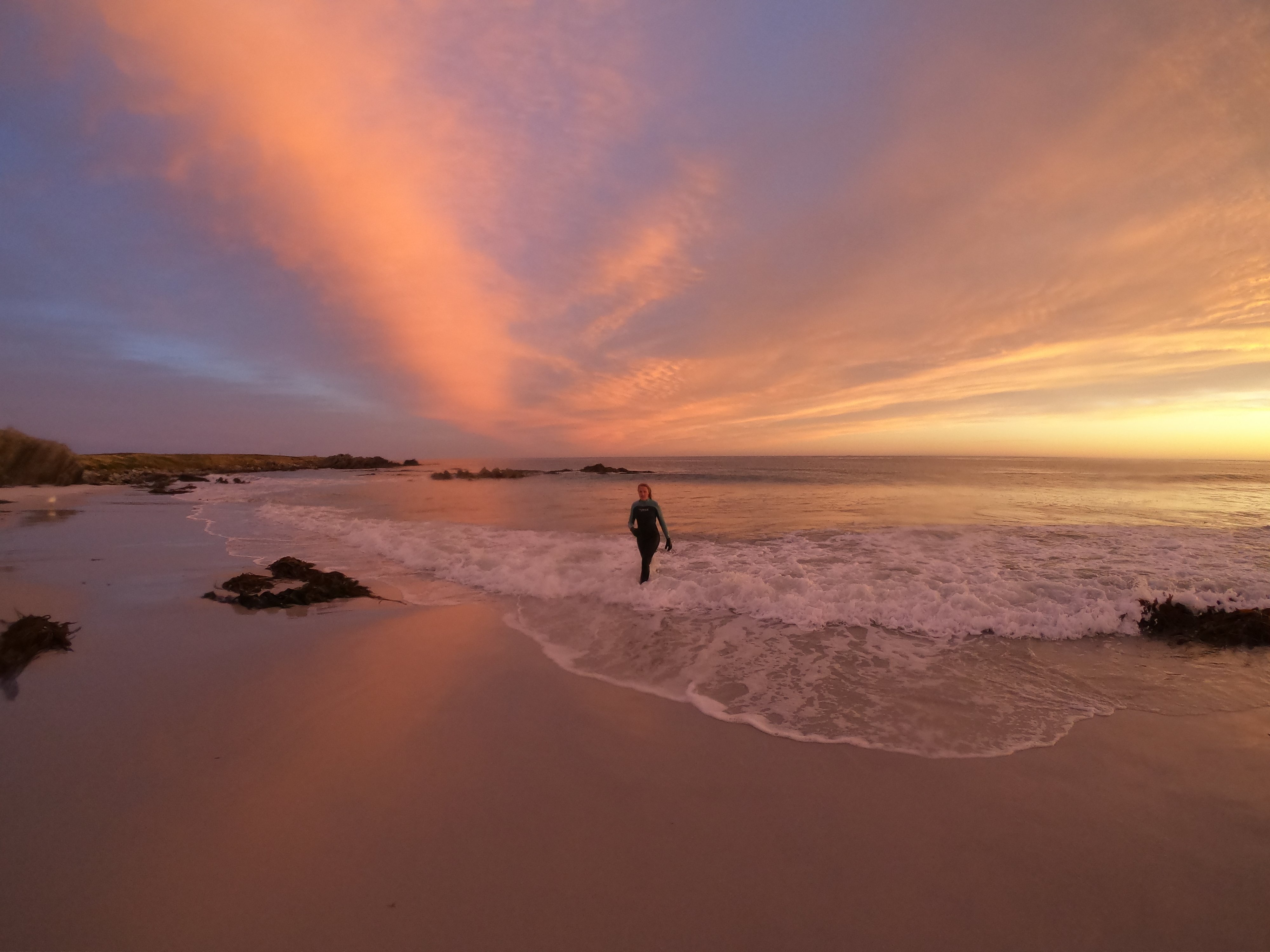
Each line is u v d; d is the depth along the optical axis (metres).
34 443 31.02
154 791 2.99
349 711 3.99
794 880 2.39
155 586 7.75
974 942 2.10
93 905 2.21
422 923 2.16
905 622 5.92
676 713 3.97
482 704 4.11
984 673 4.71
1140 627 5.74
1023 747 3.50
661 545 10.27
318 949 2.03
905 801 2.94
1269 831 2.69
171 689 4.36
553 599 7.15
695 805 2.91
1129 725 3.78
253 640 5.54
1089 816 2.82
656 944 2.08
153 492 27.45
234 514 17.45
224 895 2.28
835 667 4.85
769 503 17.03
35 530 13.59
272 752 3.41
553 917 2.20
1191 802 2.93
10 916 2.15
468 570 8.55
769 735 3.66
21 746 3.45
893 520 12.76
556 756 3.39
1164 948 2.07
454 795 2.99
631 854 2.54
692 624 6.07
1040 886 2.36
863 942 2.10
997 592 6.66
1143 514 13.52
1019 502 16.30
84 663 4.88
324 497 23.64
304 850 2.54
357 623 6.13
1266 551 8.95
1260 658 5.03
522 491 24.95
